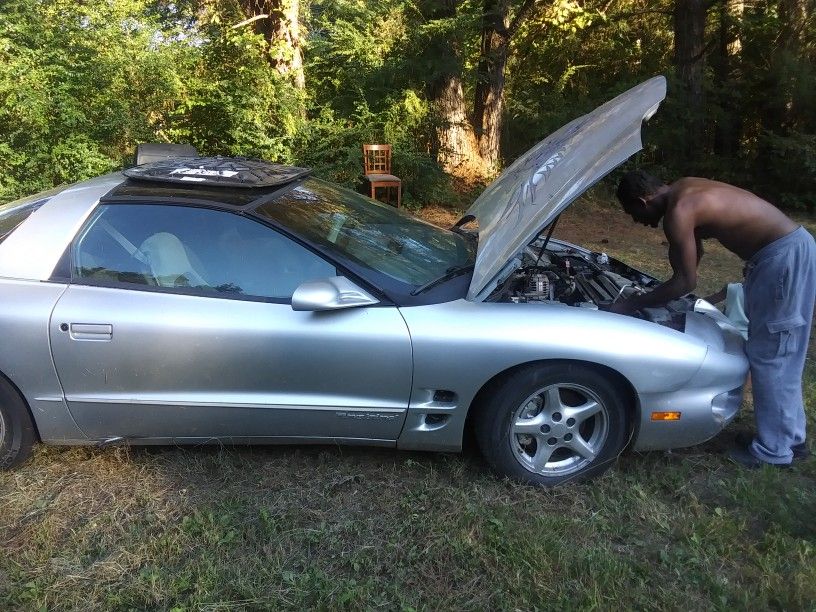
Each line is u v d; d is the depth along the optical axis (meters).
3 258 2.95
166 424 3.00
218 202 3.03
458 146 10.93
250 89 8.88
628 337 2.87
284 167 3.77
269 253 2.97
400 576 2.49
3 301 2.86
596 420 3.02
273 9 9.60
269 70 9.18
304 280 2.94
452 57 10.32
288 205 3.19
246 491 2.99
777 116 12.35
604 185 11.25
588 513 2.86
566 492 3.00
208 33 10.04
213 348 2.85
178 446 3.30
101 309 2.86
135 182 3.19
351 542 2.68
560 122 12.27
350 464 3.20
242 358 2.86
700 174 12.38
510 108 13.18
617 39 14.47
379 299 2.90
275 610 2.32
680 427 2.99
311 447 3.34
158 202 3.02
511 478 3.01
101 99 8.00
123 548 2.61
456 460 3.19
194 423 3.00
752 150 12.48
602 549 2.62
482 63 11.16
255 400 2.93
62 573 2.49
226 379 2.90
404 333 2.83
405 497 2.95
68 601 2.36
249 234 2.98
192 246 2.98
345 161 8.89
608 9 14.19
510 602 2.36
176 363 2.88
